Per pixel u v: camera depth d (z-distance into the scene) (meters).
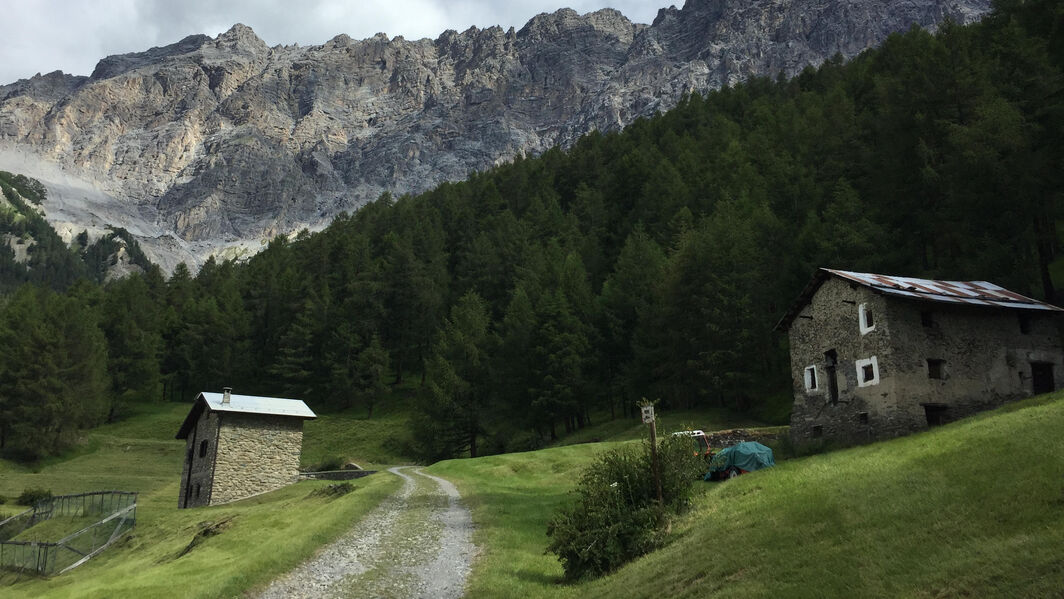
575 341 84.69
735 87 181.38
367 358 114.38
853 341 37.97
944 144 63.22
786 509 19.23
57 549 39.00
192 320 136.25
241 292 149.62
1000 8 76.19
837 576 13.71
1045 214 53.81
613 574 19.16
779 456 39.78
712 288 74.19
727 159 110.00
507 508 33.19
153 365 119.06
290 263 157.88
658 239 105.75
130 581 23.72
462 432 83.38
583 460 50.72
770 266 76.25
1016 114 53.56
